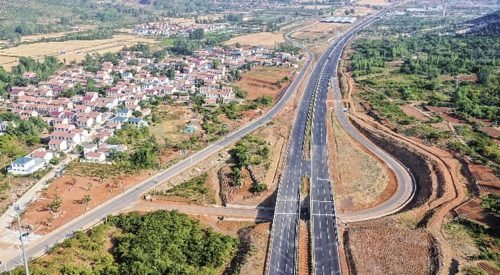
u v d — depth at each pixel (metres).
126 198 171.12
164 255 134.25
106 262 132.12
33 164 190.88
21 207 163.00
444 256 133.38
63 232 148.62
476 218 152.88
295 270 127.50
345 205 171.00
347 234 148.88
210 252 136.62
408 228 151.50
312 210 162.00
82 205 164.38
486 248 137.75
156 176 188.50
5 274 124.56
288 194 173.00
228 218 162.00
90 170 191.00
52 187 176.25
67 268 126.00
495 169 185.50
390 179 194.75
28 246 141.25
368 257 135.62
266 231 148.25
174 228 148.50
